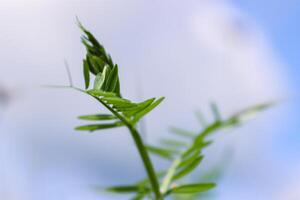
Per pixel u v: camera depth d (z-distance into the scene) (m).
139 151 0.25
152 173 0.25
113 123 0.24
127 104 0.22
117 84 0.22
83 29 0.22
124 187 0.28
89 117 0.24
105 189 0.29
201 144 0.29
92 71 0.22
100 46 0.22
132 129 0.24
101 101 0.22
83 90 0.21
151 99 0.22
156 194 0.25
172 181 0.27
